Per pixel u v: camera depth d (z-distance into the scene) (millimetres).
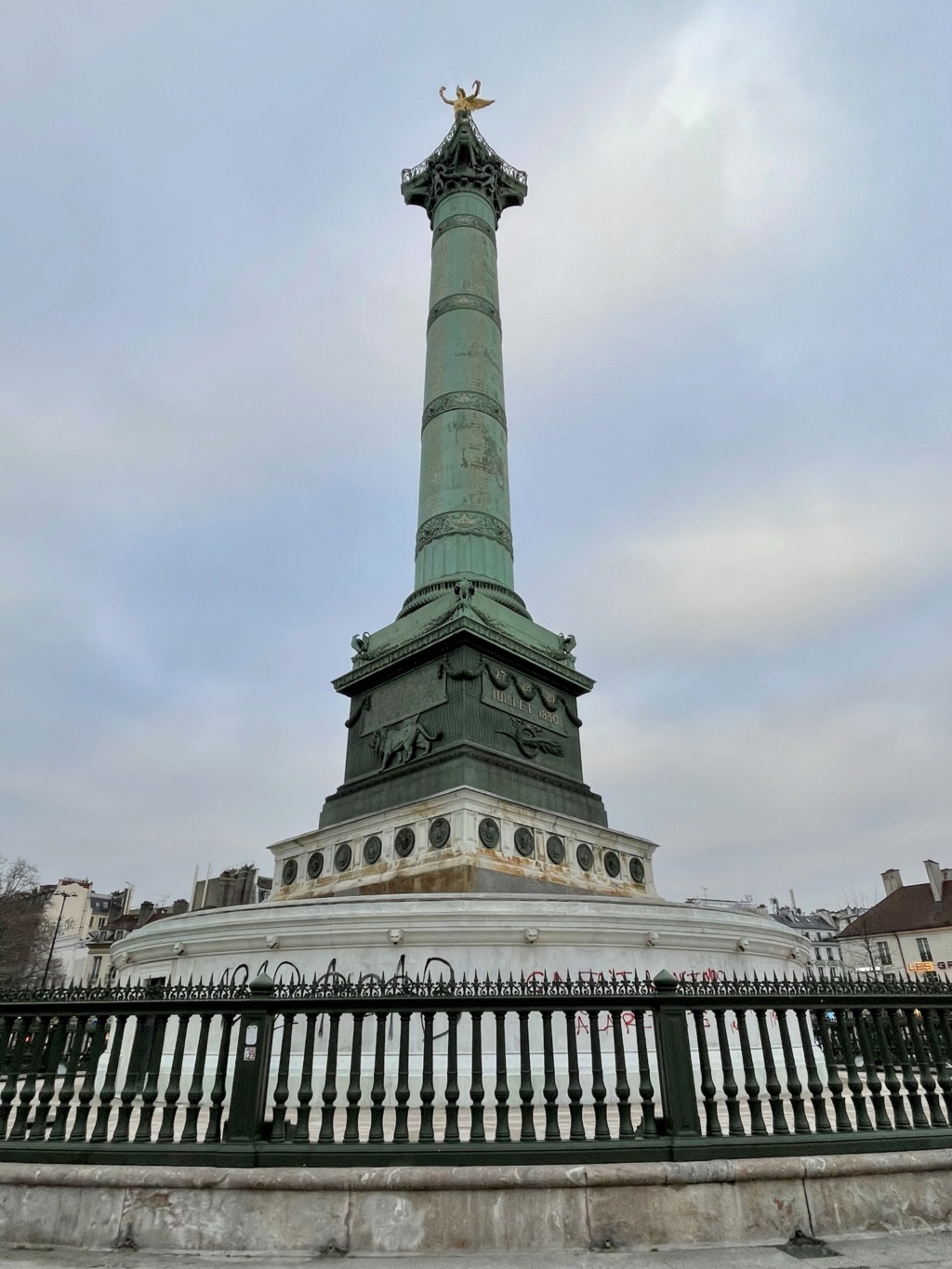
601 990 7539
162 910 75625
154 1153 6711
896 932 70938
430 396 32094
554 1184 6352
